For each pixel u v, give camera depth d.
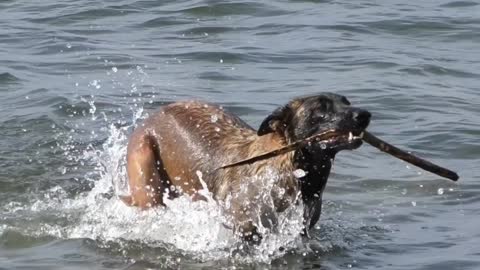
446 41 23.28
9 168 15.12
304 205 12.46
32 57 21.72
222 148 12.95
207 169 12.95
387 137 16.88
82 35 23.61
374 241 12.67
